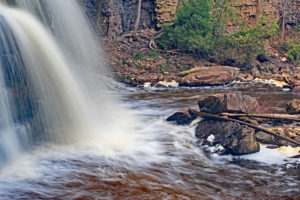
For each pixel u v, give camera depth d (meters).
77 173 6.26
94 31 19.64
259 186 6.02
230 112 8.52
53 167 6.47
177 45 22.09
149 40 22.48
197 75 16.83
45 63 8.26
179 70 19.47
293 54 25.73
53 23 10.16
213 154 7.40
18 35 7.61
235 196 5.65
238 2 26.73
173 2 23.41
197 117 8.97
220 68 18.19
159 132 8.71
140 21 24.02
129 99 13.36
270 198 5.60
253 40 21.81
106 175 6.23
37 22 8.87
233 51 21.95
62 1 10.92
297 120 8.27
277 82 17.44
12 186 5.67
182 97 13.87
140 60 19.97
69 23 11.34
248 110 8.73
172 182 6.09
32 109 7.55
